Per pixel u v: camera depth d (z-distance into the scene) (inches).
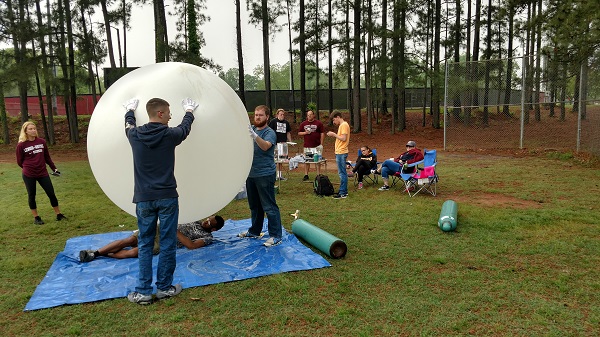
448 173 428.5
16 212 295.1
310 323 131.5
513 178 388.5
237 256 192.7
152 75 171.5
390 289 155.1
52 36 821.9
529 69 610.2
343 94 1241.4
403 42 838.5
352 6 821.2
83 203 323.6
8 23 758.5
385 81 901.8
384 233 226.1
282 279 163.6
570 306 139.5
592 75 523.2
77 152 789.2
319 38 930.1
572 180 367.6
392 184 370.3
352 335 123.8
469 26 882.1
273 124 386.6
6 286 166.2
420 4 855.7
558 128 737.6
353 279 164.6
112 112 168.1
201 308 143.2
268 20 933.8
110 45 891.4
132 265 185.2
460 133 775.7
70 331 128.1
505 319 131.4
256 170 202.1
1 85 743.7
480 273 168.6
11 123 1056.2
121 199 176.6
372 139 834.2
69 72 840.9
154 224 150.6
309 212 279.0
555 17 481.1
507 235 217.3
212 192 177.3
